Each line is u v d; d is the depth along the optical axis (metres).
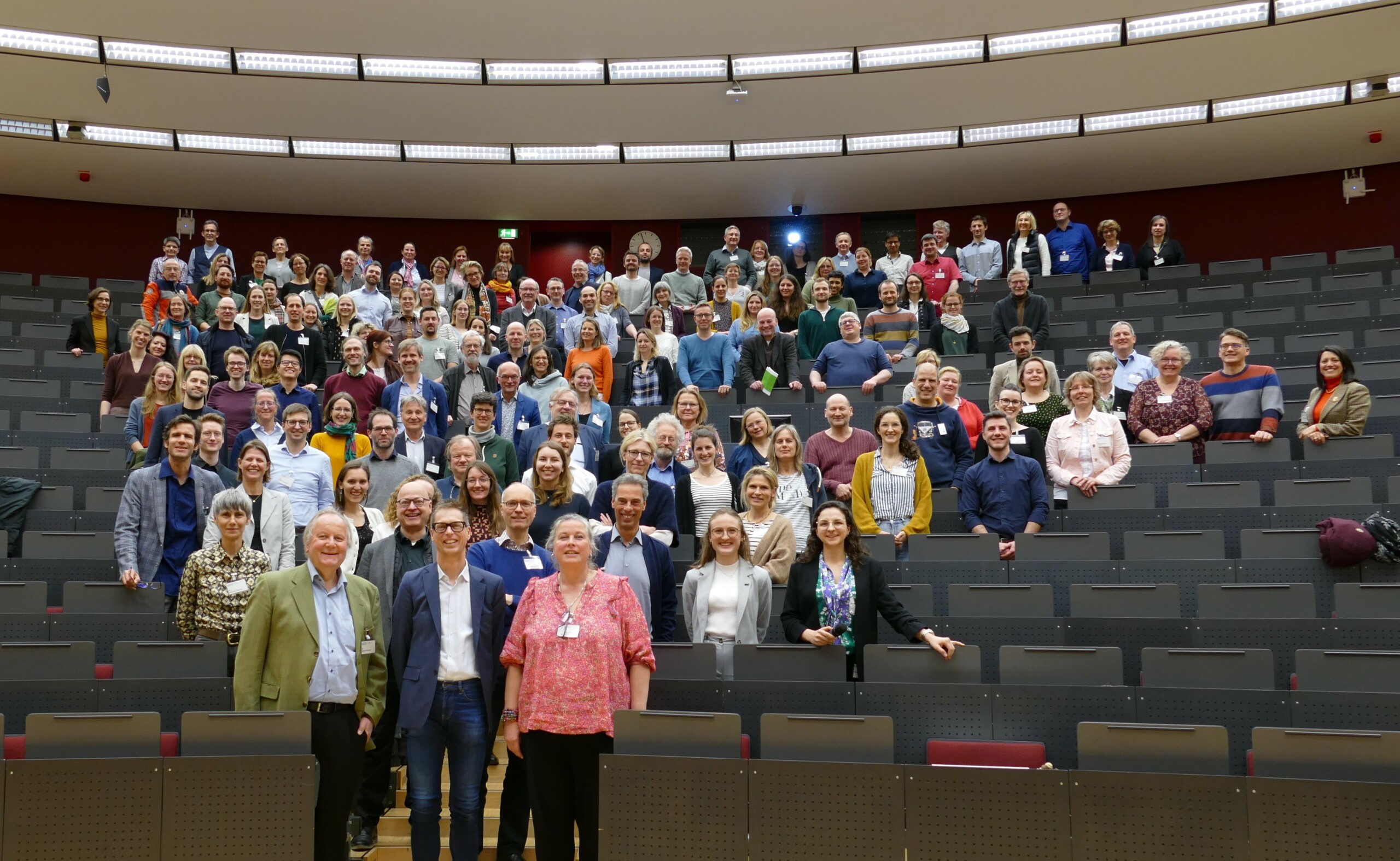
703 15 11.79
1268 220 14.83
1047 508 6.61
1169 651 4.85
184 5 11.50
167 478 6.09
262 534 5.89
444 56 12.48
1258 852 3.83
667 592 5.39
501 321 10.94
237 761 4.25
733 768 4.24
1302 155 14.14
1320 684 4.70
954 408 7.51
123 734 4.38
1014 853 4.03
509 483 7.01
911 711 4.80
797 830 4.18
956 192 15.44
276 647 4.50
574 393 7.35
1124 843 3.95
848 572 5.22
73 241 15.63
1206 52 12.09
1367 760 3.96
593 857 4.42
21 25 11.62
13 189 15.18
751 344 9.56
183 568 6.05
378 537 5.84
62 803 4.16
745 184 15.27
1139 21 11.79
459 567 4.71
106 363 10.52
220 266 11.80
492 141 14.16
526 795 4.84
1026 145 14.02
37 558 6.48
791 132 13.95
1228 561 5.98
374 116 13.53
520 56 12.49
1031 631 5.48
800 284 12.50
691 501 6.41
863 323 11.14
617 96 13.18
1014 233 15.80
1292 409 8.61
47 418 9.02
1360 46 11.86
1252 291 11.51
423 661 4.56
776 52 12.45
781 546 5.82
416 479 5.28
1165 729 4.20
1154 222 12.67
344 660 4.53
